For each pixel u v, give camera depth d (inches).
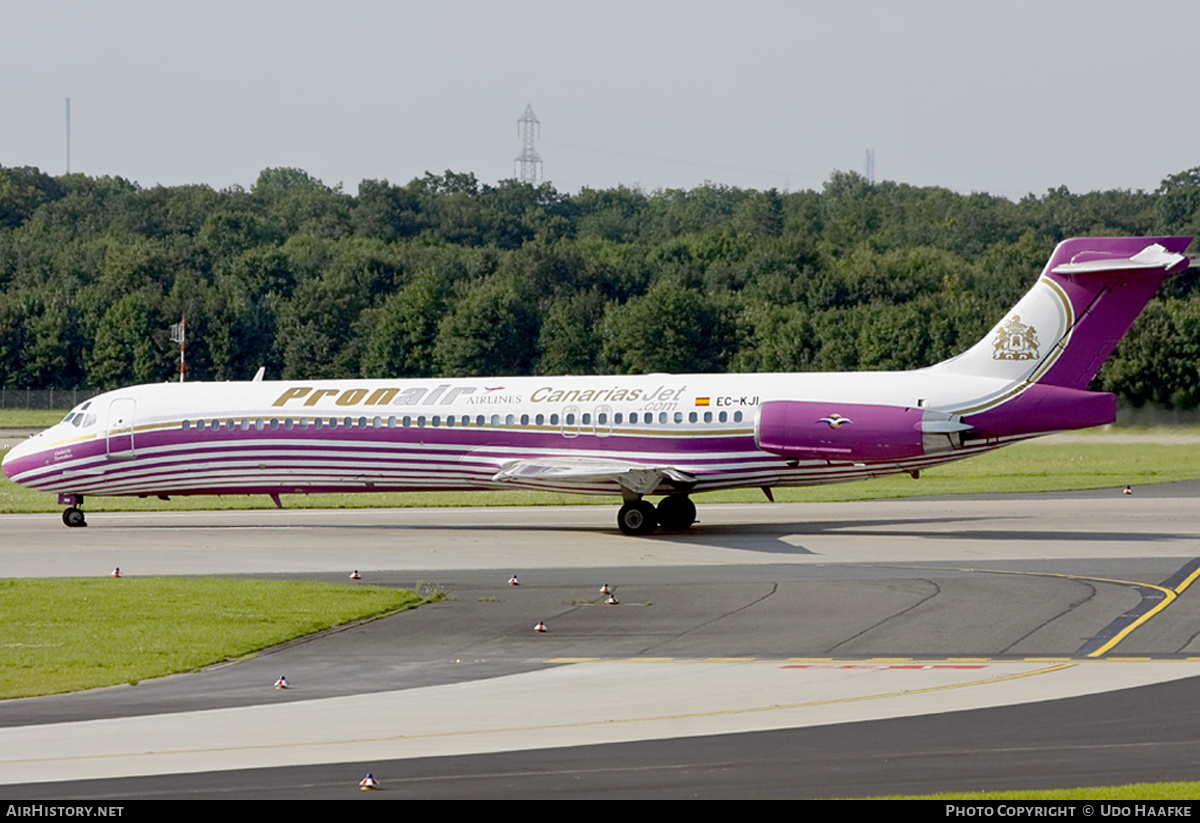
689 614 3550.7
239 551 5009.8
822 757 2074.3
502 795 1891.0
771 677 2746.1
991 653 2974.9
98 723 2410.2
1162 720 2290.8
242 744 2224.4
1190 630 3201.3
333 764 2081.7
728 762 2053.4
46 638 3272.6
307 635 3351.4
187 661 3006.9
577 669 2886.3
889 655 2974.9
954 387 5191.9
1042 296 5137.8
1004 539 5088.6
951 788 1883.6
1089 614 3432.6
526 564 4571.9
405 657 3061.0
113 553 4977.9
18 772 2054.6
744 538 5265.8
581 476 5241.1
